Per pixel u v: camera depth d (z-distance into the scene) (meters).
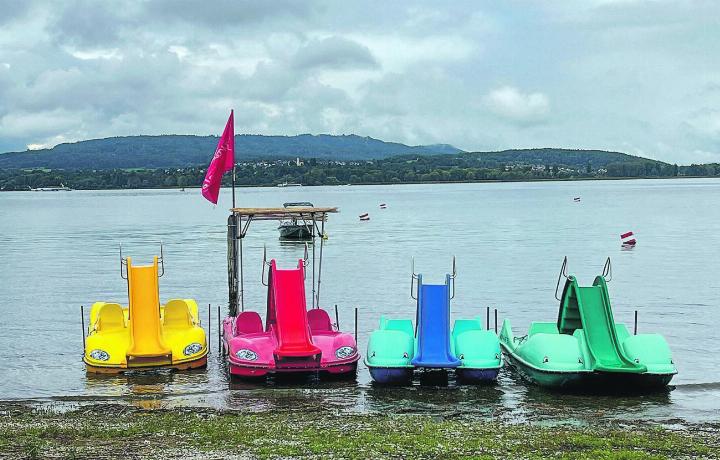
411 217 116.62
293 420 17.59
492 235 81.00
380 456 14.45
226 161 29.81
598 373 19.92
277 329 22.23
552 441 15.50
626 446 15.23
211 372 23.12
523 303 38.00
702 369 24.12
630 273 49.22
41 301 39.75
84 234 89.00
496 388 21.06
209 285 44.47
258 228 99.38
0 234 90.50
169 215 134.00
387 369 20.98
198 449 14.98
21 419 17.86
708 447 15.16
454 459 14.23
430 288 22.25
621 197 192.62
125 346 22.83
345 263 56.03
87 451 14.92
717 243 70.25
